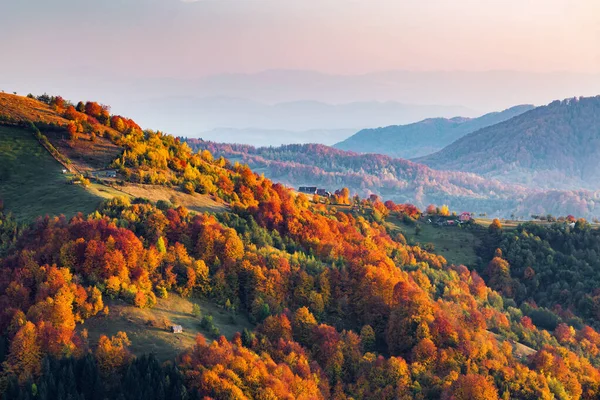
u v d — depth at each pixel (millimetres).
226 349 157125
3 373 141000
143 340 159250
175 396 142625
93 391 141375
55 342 147000
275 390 150125
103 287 170250
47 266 172625
